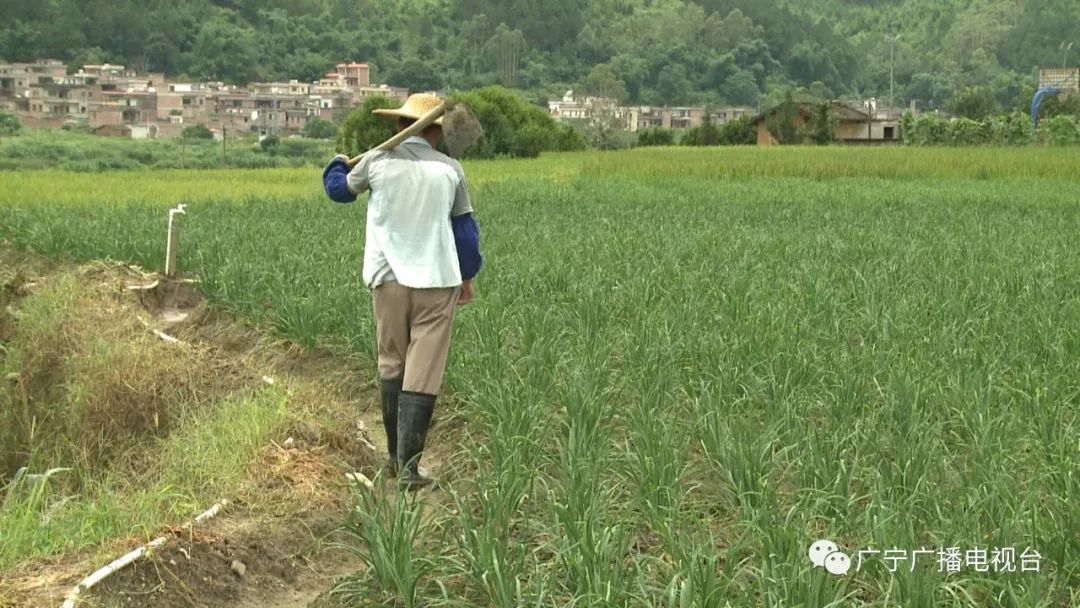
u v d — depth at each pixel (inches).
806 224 714.8
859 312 382.6
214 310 444.5
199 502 234.1
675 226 677.3
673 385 288.5
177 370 341.1
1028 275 442.0
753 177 1336.1
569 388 270.1
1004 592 172.9
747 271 462.6
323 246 542.9
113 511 224.4
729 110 6338.6
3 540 207.0
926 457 225.1
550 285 428.5
